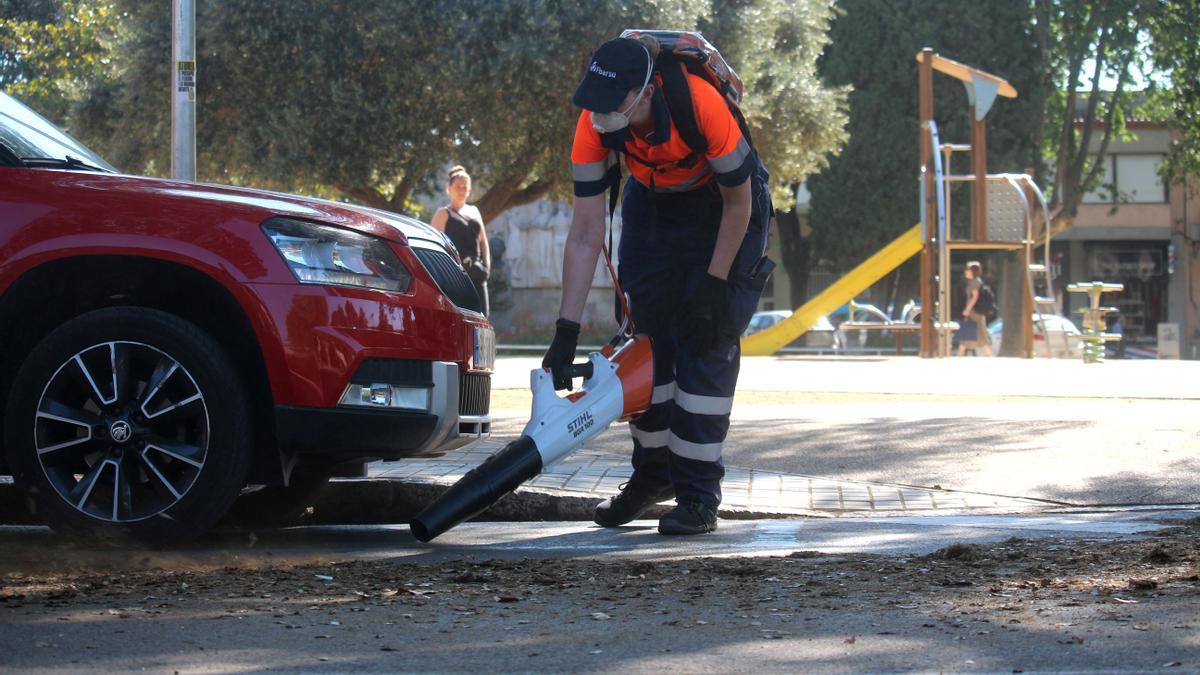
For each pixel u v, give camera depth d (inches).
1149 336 1724.9
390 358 185.3
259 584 148.7
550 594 140.6
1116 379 572.4
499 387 515.2
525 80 636.7
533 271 1681.8
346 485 240.8
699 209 198.1
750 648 111.3
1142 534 185.9
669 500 234.5
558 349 188.7
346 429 181.9
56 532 183.3
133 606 132.8
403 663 107.3
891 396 489.7
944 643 111.4
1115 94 1389.0
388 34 638.5
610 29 637.3
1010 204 899.4
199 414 181.9
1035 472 266.1
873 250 1391.5
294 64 650.2
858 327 946.1
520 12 637.9
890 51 1360.7
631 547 187.2
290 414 180.5
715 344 194.5
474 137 671.8
